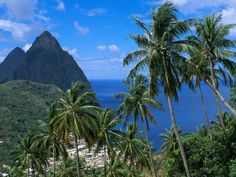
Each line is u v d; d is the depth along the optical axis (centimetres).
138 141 6844
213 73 4850
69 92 5084
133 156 7000
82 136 4928
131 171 7431
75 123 4872
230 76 4844
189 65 3766
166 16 3709
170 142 7500
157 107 5350
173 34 3756
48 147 6656
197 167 4084
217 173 3928
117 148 7450
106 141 6406
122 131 6981
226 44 4616
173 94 3744
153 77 3741
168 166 4272
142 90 5338
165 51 3756
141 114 5300
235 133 4109
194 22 3712
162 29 3744
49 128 5984
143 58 3766
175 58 3741
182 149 3722
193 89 4019
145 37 3734
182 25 3697
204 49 4653
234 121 4362
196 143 4125
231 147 4034
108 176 7269
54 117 5022
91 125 5000
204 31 4638
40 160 7706
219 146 4031
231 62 4684
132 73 3791
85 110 5019
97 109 5094
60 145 6550
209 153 4025
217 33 4606
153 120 5397
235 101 4666
